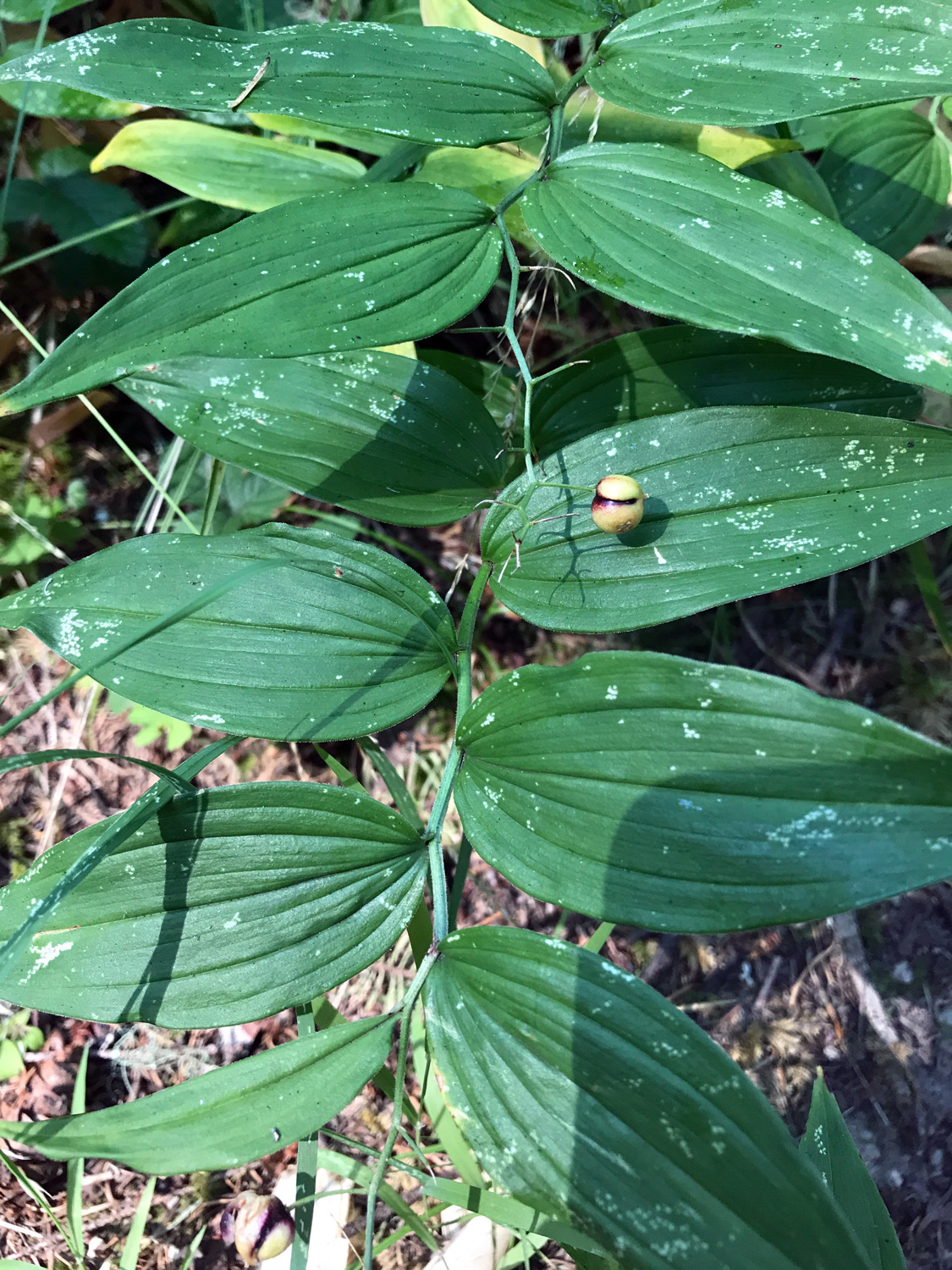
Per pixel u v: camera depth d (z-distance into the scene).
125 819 0.16
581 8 0.19
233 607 0.18
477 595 0.19
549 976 0.15
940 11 0.16
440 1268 0.24
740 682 0.15
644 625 0.17
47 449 0.32
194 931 0.16
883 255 0.15
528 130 0.18
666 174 0.17
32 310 0.31
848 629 0.32
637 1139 0.14
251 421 0.20
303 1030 0.20
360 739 0.23
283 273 0.15
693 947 0.29
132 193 0.32
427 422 0.21
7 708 0.31
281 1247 0.17
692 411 0.18
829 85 0.16
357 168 0.25
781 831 0.14
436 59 0.18
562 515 0.18
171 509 0.31
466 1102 0.15
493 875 0.30
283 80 0.16
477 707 0.17
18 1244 0.25
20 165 0.30
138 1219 0.25
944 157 0.26
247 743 0.31
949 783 0.14
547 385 0.22
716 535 0.17
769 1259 0.13
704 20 0.17
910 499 0.17
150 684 0.17
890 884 0.14
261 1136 0.15
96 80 0.16
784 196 0.16
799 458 0.17
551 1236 0.17
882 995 0.28
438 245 0.17
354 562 0.18
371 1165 0.24
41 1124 0.15
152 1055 0.28
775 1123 0.14
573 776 0.16
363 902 0.17
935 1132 0.27
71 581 0.18
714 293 0.16
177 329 0.15
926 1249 0.26
